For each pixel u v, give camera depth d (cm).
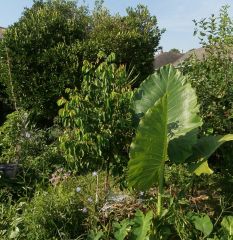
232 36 637
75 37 1120
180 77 539
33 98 1031
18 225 504
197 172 464
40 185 597
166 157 473
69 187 565
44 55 1025
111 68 538
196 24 648
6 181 630
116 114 527
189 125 499
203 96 600
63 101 538
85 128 519
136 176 461
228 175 568
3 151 754
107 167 546
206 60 639
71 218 499
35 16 1132
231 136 495
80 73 1014
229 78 605
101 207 522
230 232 455
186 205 514
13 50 1045
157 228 466
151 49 1212
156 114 443
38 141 761
